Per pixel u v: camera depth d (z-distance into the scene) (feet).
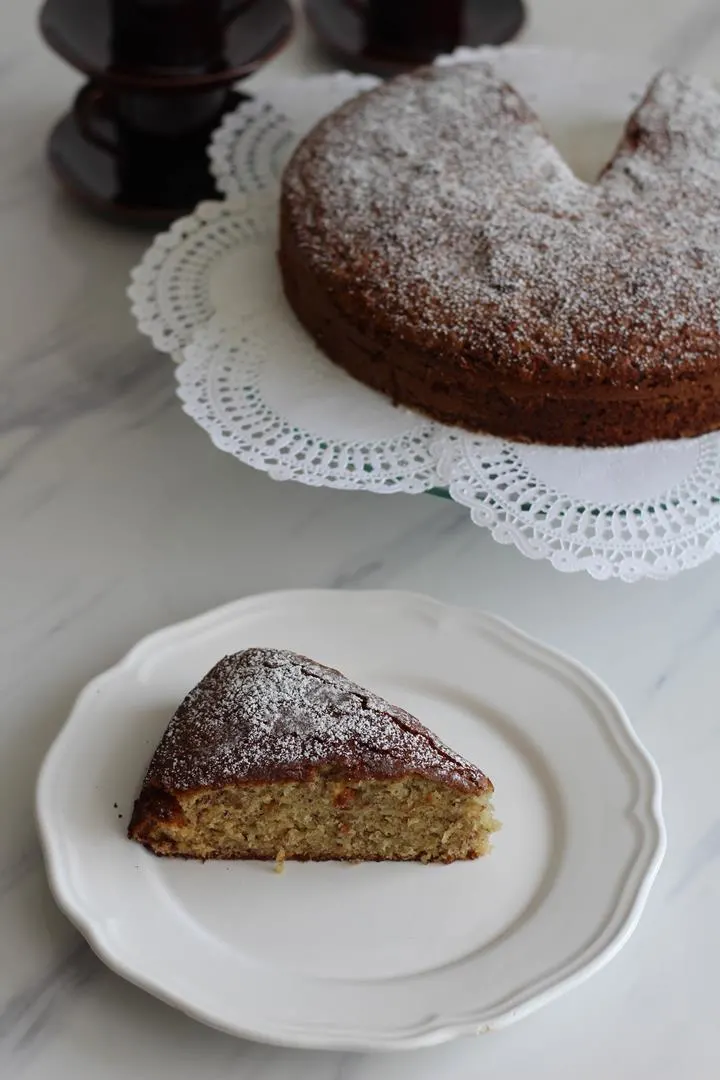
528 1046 1.96
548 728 2.18
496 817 2.10
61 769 2.09
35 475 2.53
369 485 2.35
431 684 2.23
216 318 2.59
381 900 2.04
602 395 2.38
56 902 2.01
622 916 1.98
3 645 2.31
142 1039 1.95
